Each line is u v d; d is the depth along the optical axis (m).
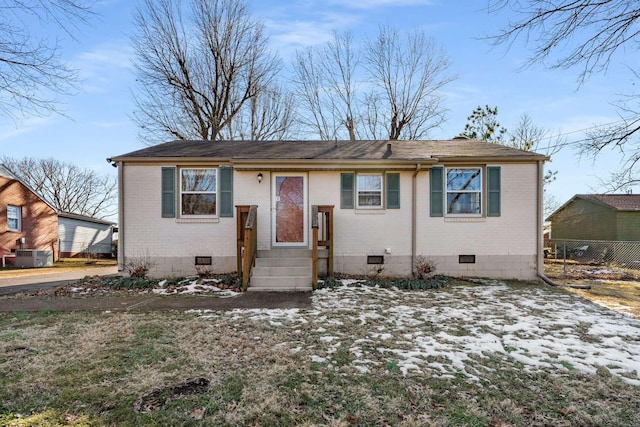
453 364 3.81
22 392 3.07
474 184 9.51
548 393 3.21
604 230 18.73
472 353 4.13
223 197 9.27
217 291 7.67
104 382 3.28
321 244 8.68
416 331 4.95
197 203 9.35
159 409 2.83
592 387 3.34
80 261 21.20
